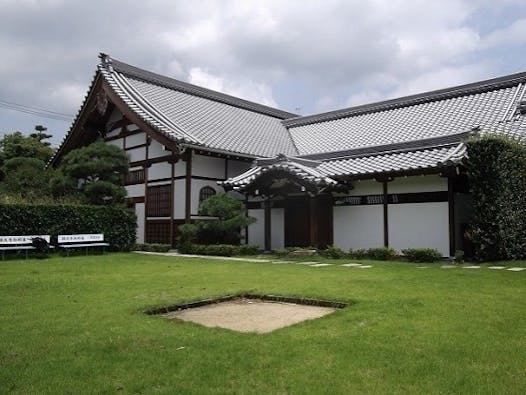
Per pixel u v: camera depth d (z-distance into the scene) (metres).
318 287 7.97
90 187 17.30
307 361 4.07
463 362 4.01
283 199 18.06
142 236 19.98
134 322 5.48
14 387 3.55
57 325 5.36
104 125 22.77
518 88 18.69
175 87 23.16
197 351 4.37
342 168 16.05
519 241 12.66
